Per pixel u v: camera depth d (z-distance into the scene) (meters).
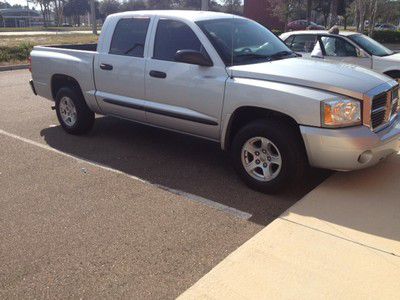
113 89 6.14
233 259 3.40
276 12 32.72
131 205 4.47
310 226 3.87
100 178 5.21
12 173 5.38
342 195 4.46
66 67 6.75
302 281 3.13
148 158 5.93
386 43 27.61
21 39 28.67
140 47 5.78
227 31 5.40
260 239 3.68
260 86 4.52
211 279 3.18
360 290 3.02
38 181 5.13
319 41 9.74
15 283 3.23
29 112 8.73
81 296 3.08
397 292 3.00
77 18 92.94
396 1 28.17
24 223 4.11
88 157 5.98
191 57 4.92
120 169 5.52
